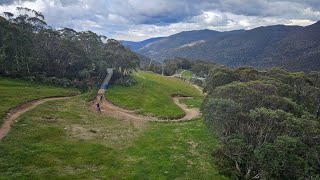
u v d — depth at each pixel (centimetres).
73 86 9206
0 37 8912
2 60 8544
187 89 12319
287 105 5175
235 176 4150
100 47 12862
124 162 4272
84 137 5016
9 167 3575
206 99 6419
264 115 4366
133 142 5156
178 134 5894
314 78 11094
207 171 4241
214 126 4903
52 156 4069
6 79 8325
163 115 7512
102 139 5069
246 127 4516
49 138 4672
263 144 4031
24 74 8919
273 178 3784
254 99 5197
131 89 10075
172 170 4166
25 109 5894
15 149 4003
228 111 4650
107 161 4219
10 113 5412
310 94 7731
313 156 3919
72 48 10162
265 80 7250
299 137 4038
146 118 7169
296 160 3750
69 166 3906
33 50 9644
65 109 6531
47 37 10162
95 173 3834
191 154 4841
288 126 4162
